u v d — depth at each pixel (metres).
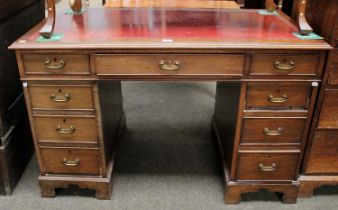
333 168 1.73
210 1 2.61
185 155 2.12
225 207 1.73
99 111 1.55
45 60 1.42
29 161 2.04
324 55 1.43
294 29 1.61
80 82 1.48
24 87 1.49
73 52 1.41
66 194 1.79
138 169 1.99
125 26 1.63
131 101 2.78
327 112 1.59
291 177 1.70
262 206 1.74
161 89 3.01
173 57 1.42
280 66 1.44
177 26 1.64
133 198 1.78
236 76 1.46
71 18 1.75
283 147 1.63
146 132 2.35
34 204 1.73
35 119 1.57
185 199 1.78
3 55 1.70
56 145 1.64
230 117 1.73
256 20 1.76
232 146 1.66
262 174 1.69
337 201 1.78
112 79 1.46
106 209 1.71
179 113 2.61
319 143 1.67
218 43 1.40
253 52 1.41
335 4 1.40
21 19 1.92
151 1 2.57
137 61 1.42
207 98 2.86
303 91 1.51
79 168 1.70
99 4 4.50
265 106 1.54
